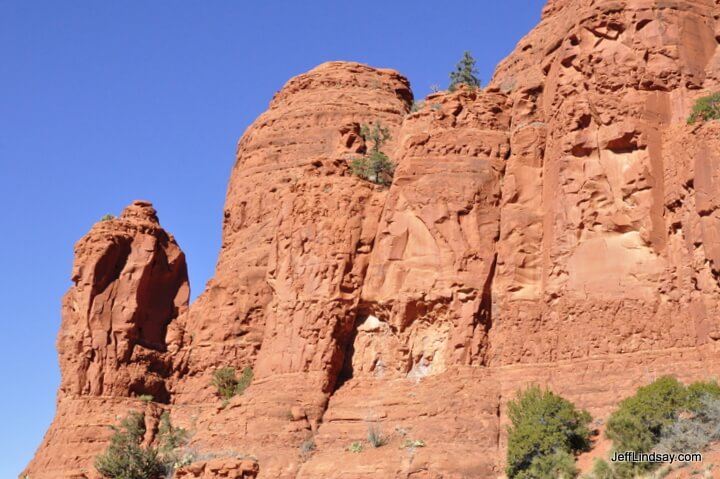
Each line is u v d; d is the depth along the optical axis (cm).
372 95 7388
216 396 6081
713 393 3994
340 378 5128
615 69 4869
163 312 6525
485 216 5016
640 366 4428
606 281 4628
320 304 5175
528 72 5775
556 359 4656
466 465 4403
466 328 4841
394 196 5200
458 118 5359
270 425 4934
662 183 4675
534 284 4891
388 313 5097
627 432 3938
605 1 4997
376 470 4491
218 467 4797
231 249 6906
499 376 4744
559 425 4200
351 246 5266
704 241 4331
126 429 5772
